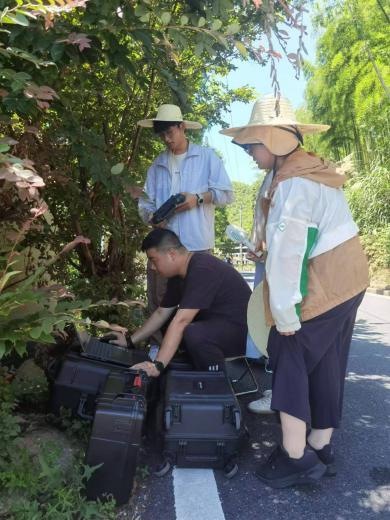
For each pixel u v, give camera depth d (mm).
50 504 2021
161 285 4078
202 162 3842
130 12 2643
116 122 4457
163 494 2395
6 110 2305
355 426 3229
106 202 4180
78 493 2137
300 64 2098
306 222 2328
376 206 16000
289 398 2410
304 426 2418
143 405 2297
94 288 4332
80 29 2439
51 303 2355
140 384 2523
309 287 2389
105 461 2211
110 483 2213
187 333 3059
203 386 2699
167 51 2875
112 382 2523
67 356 2812
